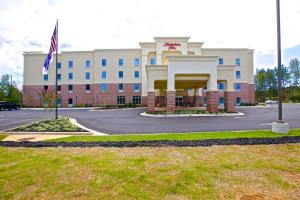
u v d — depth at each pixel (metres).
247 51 48.97
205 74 25.48
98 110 34.16
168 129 13.71
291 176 5.42
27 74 51.12
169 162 6.40
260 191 4.64
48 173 5.64
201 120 18.64
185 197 4.38
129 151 7.65
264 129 13.06
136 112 28.98
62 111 33.84
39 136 11.40
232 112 24.14
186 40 42.81
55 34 18.47
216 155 7.06
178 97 44.44
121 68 48.34
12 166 6.16
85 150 7.85
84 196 4.46
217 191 4.62
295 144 8.42
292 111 28.55
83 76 49.91
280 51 11.46
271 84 91.38
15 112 32.94
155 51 44.66
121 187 4.83
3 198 4.41
